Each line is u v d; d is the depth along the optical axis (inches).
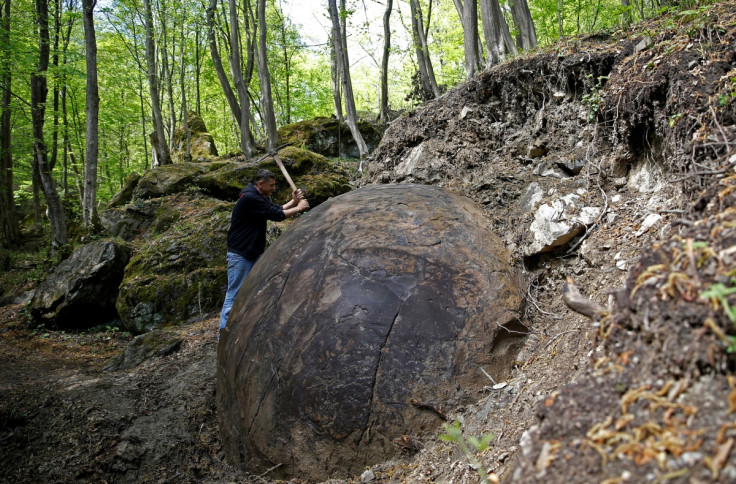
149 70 517.0
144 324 277.4
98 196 759.7
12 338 295.0
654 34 150.3
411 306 114.9
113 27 568.7
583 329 107.0
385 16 513.7
